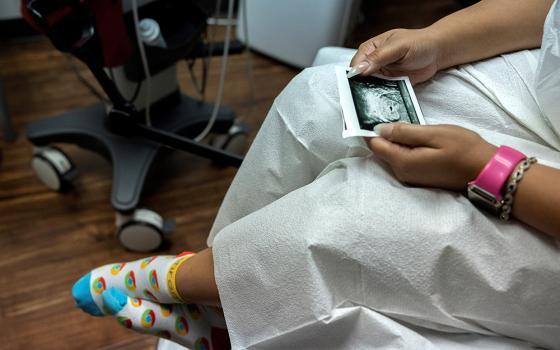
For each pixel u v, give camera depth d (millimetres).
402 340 520
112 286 748
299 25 1619
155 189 1302
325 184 564
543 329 526
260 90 1628
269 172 672
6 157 1328
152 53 1046
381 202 522
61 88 1524
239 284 563
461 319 538
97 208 1244
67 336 1007
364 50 666
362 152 600
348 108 597
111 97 1014
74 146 1380
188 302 676
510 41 660
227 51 1232
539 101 575
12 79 1533
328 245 511
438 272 507
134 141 1200
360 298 535
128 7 990
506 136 591
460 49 647
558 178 484
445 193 539
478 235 504
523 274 495
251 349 574
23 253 1134
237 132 1342
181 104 1335
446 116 621
